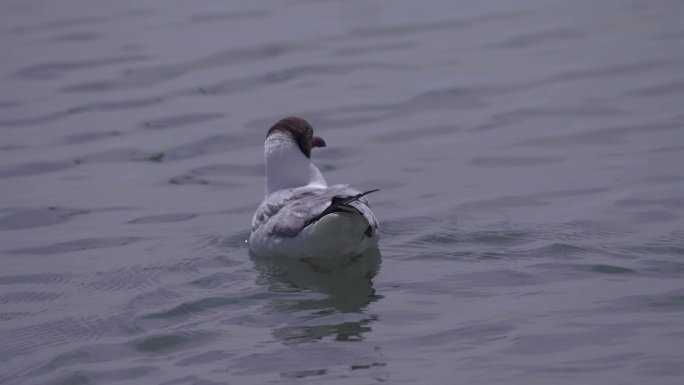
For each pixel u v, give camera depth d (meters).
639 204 13.72
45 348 10.21
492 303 10.45
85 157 17.52
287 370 9.12
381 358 9.27
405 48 22.75
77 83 21.36
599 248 11.93
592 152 16.25
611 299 10.34
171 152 17.55
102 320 10.77
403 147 17.12
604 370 8.82
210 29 24.83
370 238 11.95
